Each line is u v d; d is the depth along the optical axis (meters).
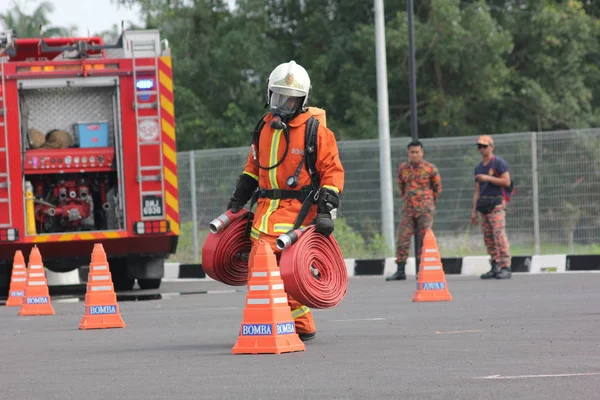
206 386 14.88
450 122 80.56
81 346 21.48
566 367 15.98
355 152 54.22
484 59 78.06
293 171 19.45
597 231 51.56
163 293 39.53
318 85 80.31
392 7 82.00
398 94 81.81
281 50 83.88
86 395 14.44
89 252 38.94
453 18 76.19
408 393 13.73
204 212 55.50
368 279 45.97
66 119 39.03
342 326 24.17
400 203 55.56
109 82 38.31
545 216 51.94
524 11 82.19
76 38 41.47
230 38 81.75
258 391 14.25
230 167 55.41
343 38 80.88
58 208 38.59
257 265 18.61
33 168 37.97
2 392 15.03
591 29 82.31
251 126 79.69
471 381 14.66
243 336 18.66
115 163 38.59
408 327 23.36
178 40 84.31
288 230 19.28
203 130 80.44
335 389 14.25
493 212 41.72
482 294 33.47
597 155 51.34
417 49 78.06
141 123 38.41
